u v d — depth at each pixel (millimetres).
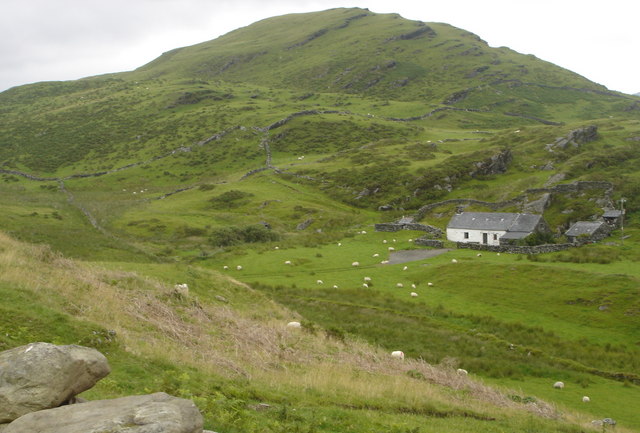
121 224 86812
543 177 101938
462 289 47906
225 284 35938
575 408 25172
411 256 63344
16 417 7918
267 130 172000
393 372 24781
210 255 63906
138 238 77250
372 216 98062
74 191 127000
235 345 22453
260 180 124625
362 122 179125
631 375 30156
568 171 100938
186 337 21531
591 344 34938
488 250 64062
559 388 28609
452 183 108000
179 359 17672
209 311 27172
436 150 137250
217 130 174500
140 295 25547
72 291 22156
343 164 129875
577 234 70500
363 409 16297
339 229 87000
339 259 62000
